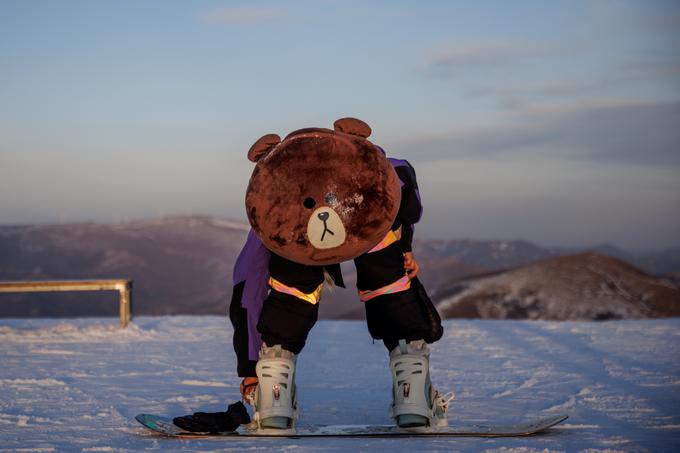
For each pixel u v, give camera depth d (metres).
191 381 6.54
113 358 8.31
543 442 3.78
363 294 4.14
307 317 4.08
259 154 3.90
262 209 3.69
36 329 11.35
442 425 4.16
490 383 6.37
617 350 8.63
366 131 3.86
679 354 8.20
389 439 3.93
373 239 3.72
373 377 6.88
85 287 11.29
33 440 4.02
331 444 3.77
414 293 4.17
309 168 3.66
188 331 11.36
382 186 3.70
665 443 3.74
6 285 10.92
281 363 4.06
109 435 4.17
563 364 7.51
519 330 11.16
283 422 4.07
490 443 3.76
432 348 9.09
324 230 3.64
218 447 3.71
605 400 5.37
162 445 3.81
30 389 6.09
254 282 4.16
